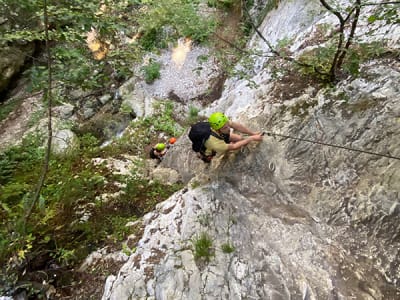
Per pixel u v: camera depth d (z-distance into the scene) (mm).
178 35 8539
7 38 3279
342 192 3719
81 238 4547
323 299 3070
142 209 5246
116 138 8914
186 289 3355
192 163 6043
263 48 7391
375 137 3750
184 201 4281
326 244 3455
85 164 6867
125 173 6578
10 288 3658
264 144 4215
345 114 4039
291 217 3750
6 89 9539
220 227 3793
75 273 4109
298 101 4473
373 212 3498
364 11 5043
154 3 5602
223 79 9961
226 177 4273
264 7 9133
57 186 5160
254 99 5055
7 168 6262
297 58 5203
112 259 4160
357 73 3967
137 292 3512
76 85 3553
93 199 5324
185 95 10055
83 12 3369
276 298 3141
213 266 3453
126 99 9727
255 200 3986
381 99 3895
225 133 3928
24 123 8555
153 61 10383
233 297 3217
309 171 3961
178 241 3824
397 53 4176
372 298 3047
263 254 3475
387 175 3541
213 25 5141
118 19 3936
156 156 7684
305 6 6836
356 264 3279
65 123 8703
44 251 4121
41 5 3135
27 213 3674
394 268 3195
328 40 5105
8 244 3760
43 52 9812
